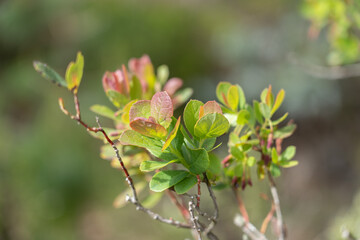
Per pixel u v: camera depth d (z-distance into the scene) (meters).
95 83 6.27
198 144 0.87
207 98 6.36
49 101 6.17
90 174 5.55
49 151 5.51
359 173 5.18
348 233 1.42
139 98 1.15
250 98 6.06
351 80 5.86
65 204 5.22
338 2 1.89
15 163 5.14
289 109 5.81
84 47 6.76
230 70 6.50
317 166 5.40
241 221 1.23
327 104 5.73
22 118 6.32
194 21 7.17
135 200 0.97
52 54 6.92
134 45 6.82
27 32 6.98
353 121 5.75
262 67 6.21
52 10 7.01
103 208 5.38
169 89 1.27
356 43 1.97
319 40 5.81
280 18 6.61
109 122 5.66
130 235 4.86
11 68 6.79
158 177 0.85
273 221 1.25
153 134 0.79
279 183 4.94
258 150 1.04
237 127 1.04
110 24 6.89
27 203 4.81
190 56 6.87
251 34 6.54
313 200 4.84
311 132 5.83
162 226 4.70
